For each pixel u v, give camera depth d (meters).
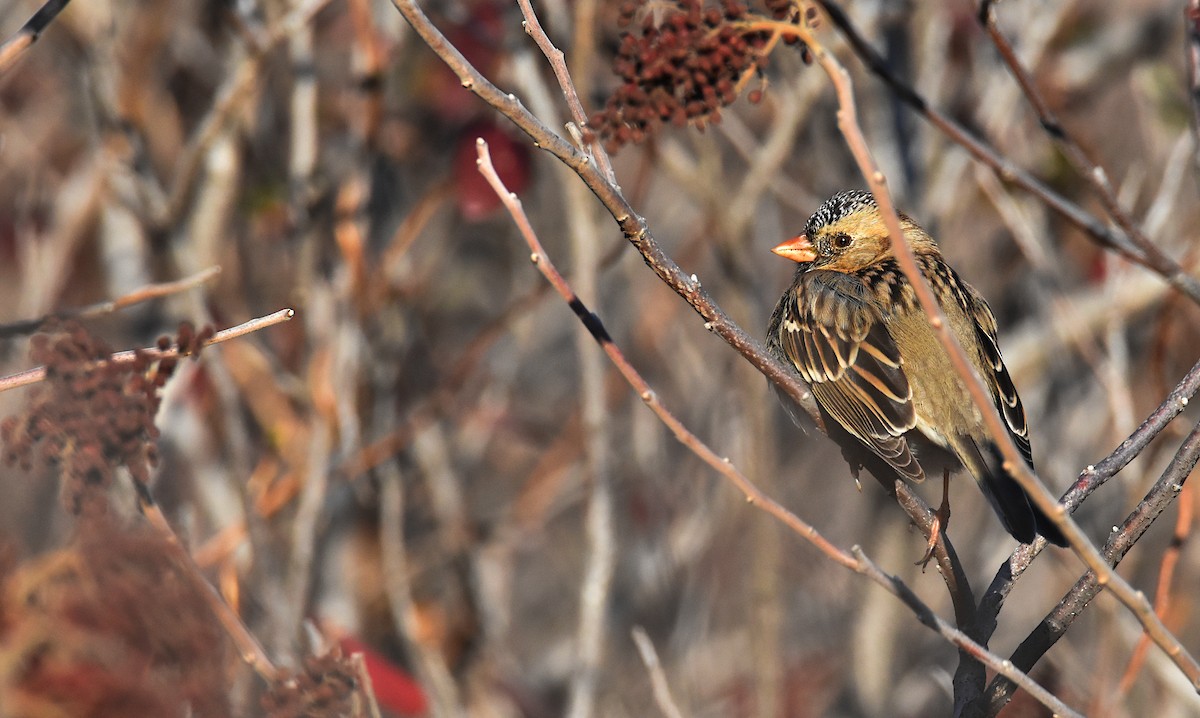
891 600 13.57
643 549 13.49
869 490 14.03
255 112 12.31
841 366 8.97
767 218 13.96
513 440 15.12
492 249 14.62
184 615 5.20
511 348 14.48
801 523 5.95
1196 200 12.53
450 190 11.74
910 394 8.70
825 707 13.91
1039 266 11.48
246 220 12.65
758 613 12.48
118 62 11.70
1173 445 12.20
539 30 6.48
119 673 5.02
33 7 11.95
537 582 15.45
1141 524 6.82
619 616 13.39
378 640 12.59
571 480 14.00
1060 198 8.05
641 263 14.24
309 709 5.89
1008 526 7.30
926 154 12.50
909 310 9.05
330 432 11.08
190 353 5.80
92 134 12.13
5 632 5.00
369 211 11.63
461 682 12.67
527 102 11.41
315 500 10.40
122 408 5.47
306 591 10.18
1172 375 12.31
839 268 10.04
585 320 5.89
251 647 5.85
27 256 11.95
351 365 10.84
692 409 13.86
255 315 12.84
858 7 12.24
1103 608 10.00
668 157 12.43
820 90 11.91
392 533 11.59
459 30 12.05
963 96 12.92
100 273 12.50
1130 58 13.38
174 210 11.20
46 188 13.29
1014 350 12.88
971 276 13.84
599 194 6.35
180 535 6.15
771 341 9.84
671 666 12.70
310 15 10.61
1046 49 12.77
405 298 12.41
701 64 5.67
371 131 11.16
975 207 13.78
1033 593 13.39
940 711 13.36
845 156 12.95
